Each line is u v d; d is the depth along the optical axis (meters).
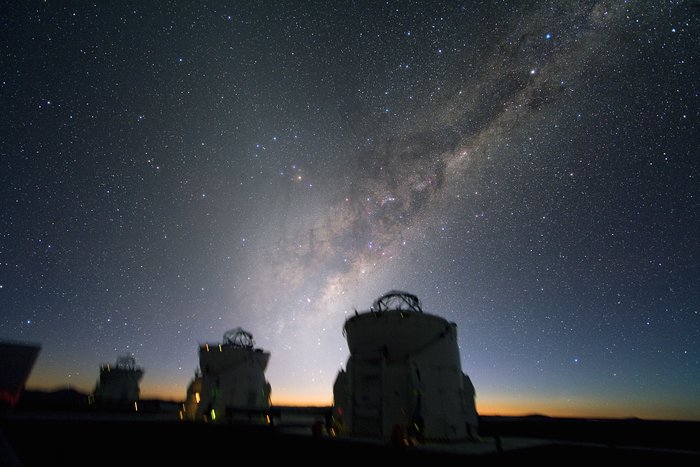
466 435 17.69
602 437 17.59
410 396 17.44
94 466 13.12
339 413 19.48
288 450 15.55
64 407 32.81
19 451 14.90
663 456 13.40
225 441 17.22
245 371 29.73
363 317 19.81
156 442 17.20
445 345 19.31
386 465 13.38
